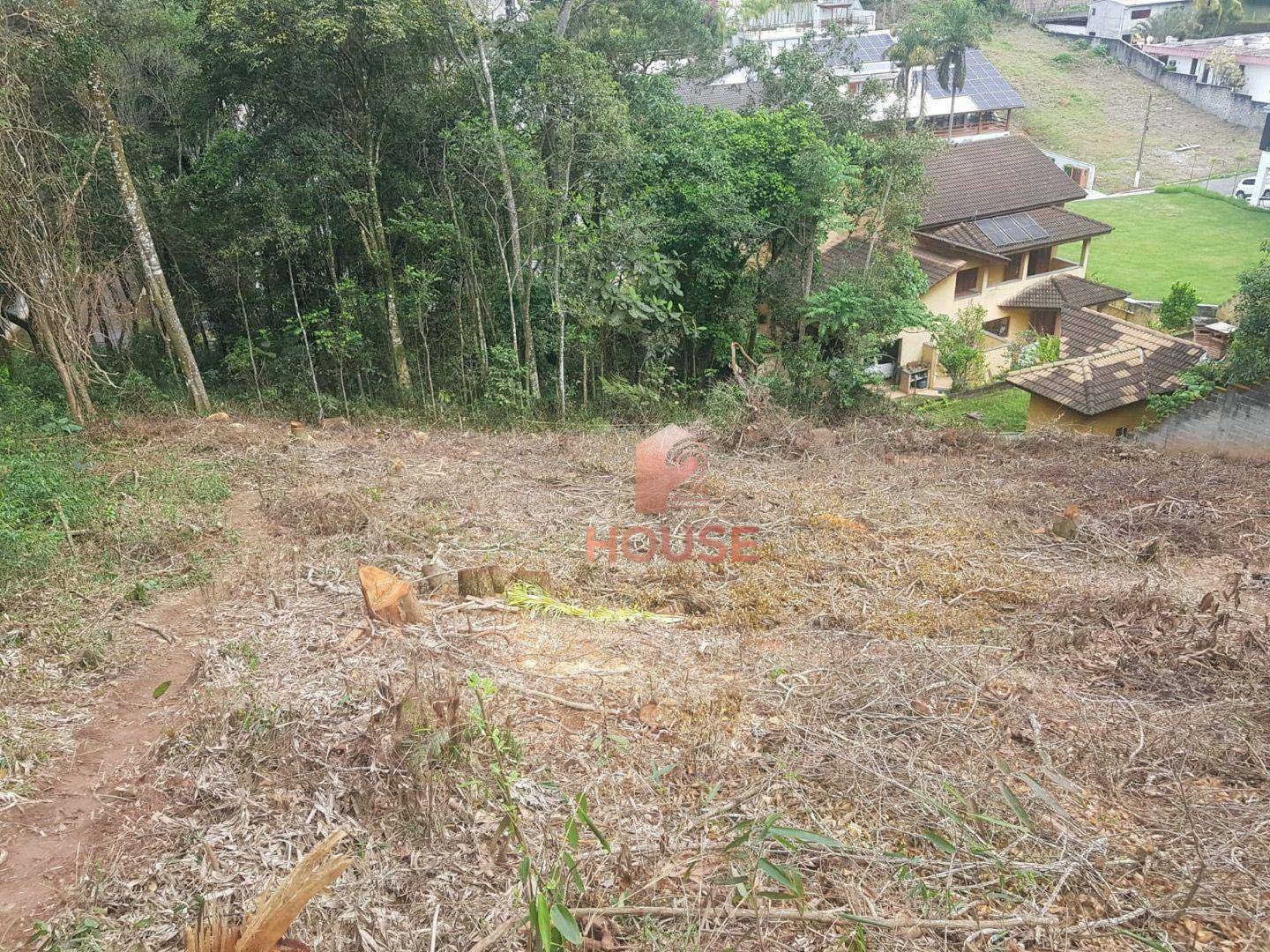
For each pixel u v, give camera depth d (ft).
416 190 50.26
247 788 14.32
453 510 28.81
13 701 17.17
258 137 49.11
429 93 48.24
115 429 38.86
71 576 22.91
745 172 57.72
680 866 12.59
